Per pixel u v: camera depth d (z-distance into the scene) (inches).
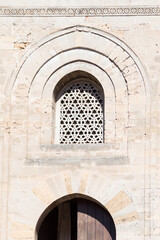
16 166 779.4
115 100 786.2
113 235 781.3
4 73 797.2
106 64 794.2
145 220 756.6
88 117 810.8
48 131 788.0
